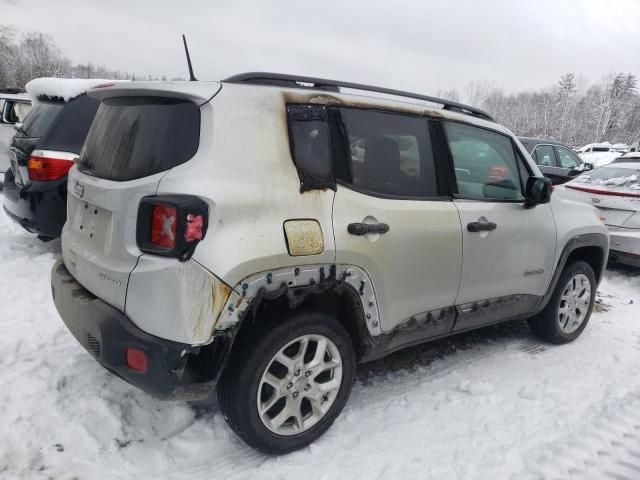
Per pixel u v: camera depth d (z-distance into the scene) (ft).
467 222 10.44
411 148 9.93
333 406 8.93
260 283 7.40
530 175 12.68
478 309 11.19
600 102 242.37
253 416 7.92
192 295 6.92
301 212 7.88
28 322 12.70
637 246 20.06
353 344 9.43
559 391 11.37
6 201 18.89
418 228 9.45
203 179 7.09
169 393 7.13
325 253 8.03
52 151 16.33
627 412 10.75
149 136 7.80
